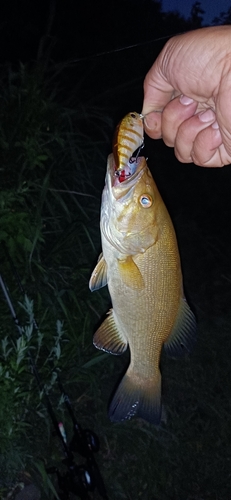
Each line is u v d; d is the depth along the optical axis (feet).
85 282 2.97
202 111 1.34
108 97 4.76
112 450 2.79
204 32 1.16
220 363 3.65
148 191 1.23
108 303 3.02
